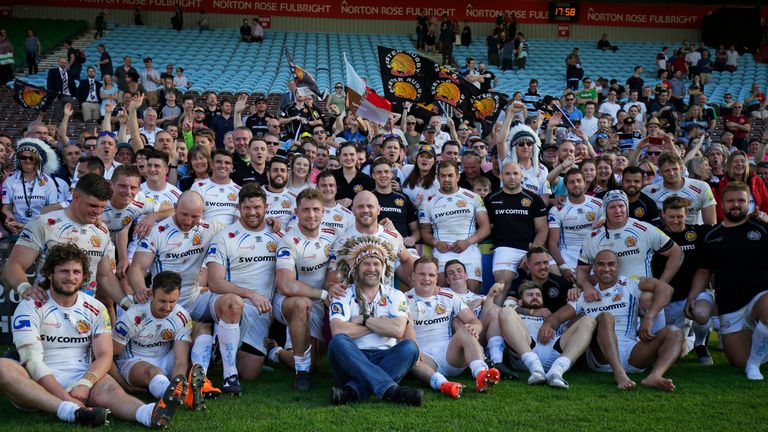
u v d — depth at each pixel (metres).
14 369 4.44
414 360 5.12
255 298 5.50
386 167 7.36
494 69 23.11
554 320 5.96
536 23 27.03
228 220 6.87
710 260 6.20
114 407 4.50
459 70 20.98
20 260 5.14
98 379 4.66
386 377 4.92
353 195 7.66
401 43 25.34
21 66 21.45
